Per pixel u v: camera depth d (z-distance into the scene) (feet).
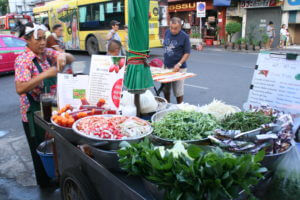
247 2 57.26
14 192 10.50
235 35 61.46
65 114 6.84
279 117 5.97
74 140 6.68
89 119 6.59
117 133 5.73
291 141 5.59
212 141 5.38
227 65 34.04
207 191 4.07
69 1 47.21
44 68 9.00
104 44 42.47
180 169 4.16
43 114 8.01
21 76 8.22
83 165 7.04
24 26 8.46
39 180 10.48
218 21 62.85
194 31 67.00
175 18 15.06
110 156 5.37
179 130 5.90
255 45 51.80
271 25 50.98
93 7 42.52
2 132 16.42
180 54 15.58
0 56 31.24
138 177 5.31
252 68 31.60
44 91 9.08
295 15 52.13
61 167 8.60
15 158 13.24
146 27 7.14
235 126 5.82
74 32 47.44
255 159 4.24
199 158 4.18
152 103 8.21
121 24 38.58
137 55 7.28
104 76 7.92
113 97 7.75
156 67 15.88
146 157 4.50
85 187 6.66
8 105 21.59
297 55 7.55
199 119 6.27
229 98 20.51
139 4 6.83
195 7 65.46
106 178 6.04
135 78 7.34
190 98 21.01
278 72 7.95
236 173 4.02
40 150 9.64
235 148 4.97
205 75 28.55
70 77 8.24
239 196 4.34
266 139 5.06
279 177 4.98
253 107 6.93
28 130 9.61
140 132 5.85
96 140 5.51
